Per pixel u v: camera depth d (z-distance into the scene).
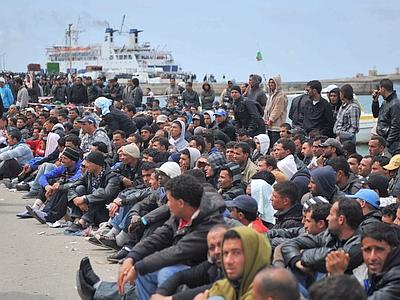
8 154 16.81
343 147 12.19
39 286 8.67
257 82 17.89
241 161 11.48
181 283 6.45
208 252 6.44
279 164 10.94
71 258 10.08
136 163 11.95
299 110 14.88
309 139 13.08
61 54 74.94
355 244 6.41
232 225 6.83
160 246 7.05
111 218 10.44
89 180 11.96
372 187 9.20
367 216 7.60
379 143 11.71
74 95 27.73
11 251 10.49
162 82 63.91
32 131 20.20
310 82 14.53
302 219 7.95
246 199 7.89
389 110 13.09
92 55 71.69
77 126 16.81
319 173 8.59
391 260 5.90
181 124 15.04
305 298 5.94
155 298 6.31
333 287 4.14
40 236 11.51
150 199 9.66
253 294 4.43
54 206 12.28
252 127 16.25
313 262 6.36
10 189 16.62
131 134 15.81
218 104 24.23
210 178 11.02
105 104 20.42
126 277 6.79
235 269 5.28
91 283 7.46
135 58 67.94
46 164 15.06
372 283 6.01
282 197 8.30
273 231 7.83
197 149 12.36
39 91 34.84
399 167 10.34
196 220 6.75
